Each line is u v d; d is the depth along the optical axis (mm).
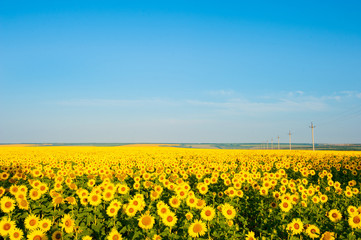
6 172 14945
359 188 15141
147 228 7996
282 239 8758
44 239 7129
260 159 34188
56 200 9781
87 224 9273
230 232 8328
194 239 7680
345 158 33562
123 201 11289
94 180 14234
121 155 41750
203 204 9422
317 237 8141
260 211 10805
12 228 7414
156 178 15844
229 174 16547
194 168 19344
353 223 8398
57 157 33469
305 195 11352
